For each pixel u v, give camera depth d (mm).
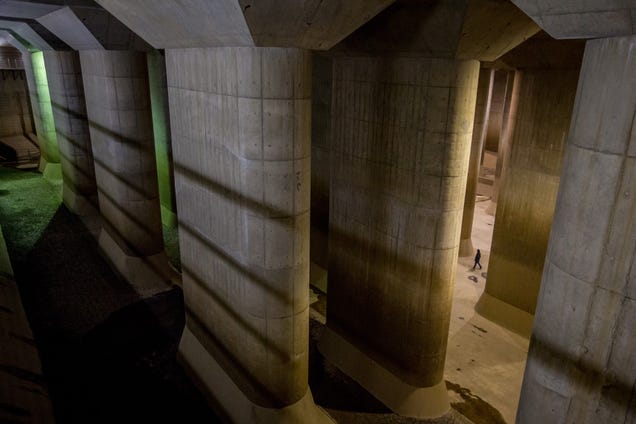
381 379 10648
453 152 8469
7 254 15984
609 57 4164
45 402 9203
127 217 14414
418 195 9031
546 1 4273
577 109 4680
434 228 8992
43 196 23047
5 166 28906
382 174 9711
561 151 11711
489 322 13891
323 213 15625
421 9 7309
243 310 8523
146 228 14727
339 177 10992
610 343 4652
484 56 8039
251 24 5984
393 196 9578
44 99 24344
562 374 5148
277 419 8805
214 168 8242
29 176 26688
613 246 4422
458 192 8820
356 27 6941
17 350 10398
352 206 10750
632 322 4445
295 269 8062
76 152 19516
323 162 15031
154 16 7621
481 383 11258
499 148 22766
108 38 12281
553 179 11992
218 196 8336
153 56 17500
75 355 11164
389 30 8094
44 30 16172
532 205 12586
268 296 8078
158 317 13078
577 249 4738
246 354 8797
